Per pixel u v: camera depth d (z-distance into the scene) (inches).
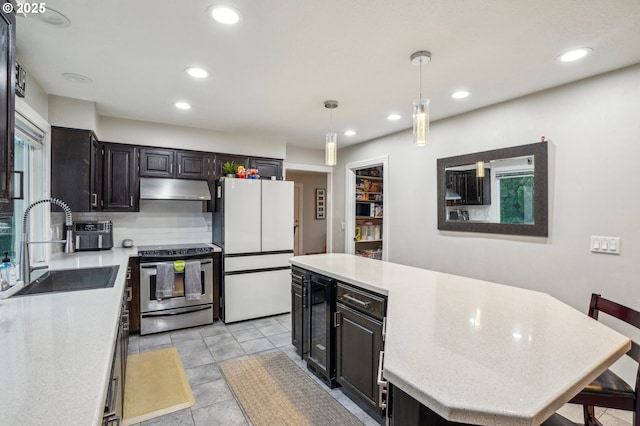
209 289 146.1
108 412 39.2
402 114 135.1
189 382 96.9
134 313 133.2
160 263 134.5
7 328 49.5
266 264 155.6
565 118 100.9
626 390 51.5
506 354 41.1
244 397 89.4
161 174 150.5
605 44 76.7
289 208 161.0
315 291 100.3
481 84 101.7
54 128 113.7
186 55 84.3
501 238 118.3
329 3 62.4
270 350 119.6
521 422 29.2
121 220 152.9
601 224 93.1
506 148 115.8
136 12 65.6
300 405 85.9
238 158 170.2
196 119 143.9
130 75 96.7
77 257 119.0
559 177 102.2
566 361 39.3
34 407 29.6
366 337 79.4
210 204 168.7
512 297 67.7
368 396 78.5
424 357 40.2
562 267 101.3
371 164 183.0
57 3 62.2
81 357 40.0
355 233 206.4
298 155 207.9
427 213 147.8
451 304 62.7
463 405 30.6
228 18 67.6
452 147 136.3
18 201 101.0
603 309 60.9
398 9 64.1
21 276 79.2
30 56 84.7
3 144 44.9
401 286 76.4
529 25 69.1
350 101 119.4
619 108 89.9
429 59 84.4
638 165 86.4
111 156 139.9
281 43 77.8
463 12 64.9
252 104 122.8
